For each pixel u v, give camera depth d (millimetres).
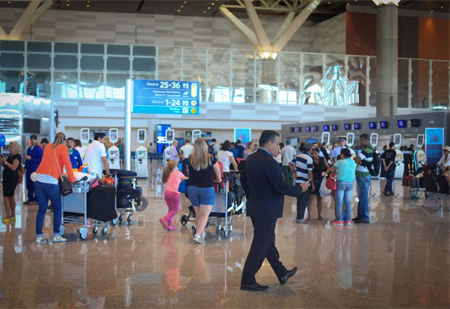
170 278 5969
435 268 6535
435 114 22188
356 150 25188
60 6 38938
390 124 24938
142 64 30391
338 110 33250
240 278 6000
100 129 31406
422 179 15242
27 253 7281
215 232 9211
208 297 5246
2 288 5512
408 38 41406
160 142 31422
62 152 7895
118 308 4879
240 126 32500
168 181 9297
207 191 8125
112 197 8625
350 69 33594
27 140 18219
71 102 29688
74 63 29781
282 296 5305
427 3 39594
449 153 14750
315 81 33156
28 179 13078
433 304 5070
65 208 8617
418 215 11836
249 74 32188
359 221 10609
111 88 30109
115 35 41031
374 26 40812
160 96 20094
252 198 5551
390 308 4949
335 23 41594
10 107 17625
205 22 42406
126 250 7543
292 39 44750
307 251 7598
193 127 32031
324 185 10758
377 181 23516
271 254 5719
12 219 10469
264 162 5430
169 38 41875
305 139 31016
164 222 9195
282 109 32594
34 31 39875
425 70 34875
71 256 7102
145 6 38875
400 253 7465
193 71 31312
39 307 4887
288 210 12766
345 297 5281
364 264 6754
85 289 5496
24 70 29344
